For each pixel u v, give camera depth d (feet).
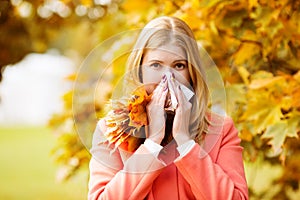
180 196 6.91
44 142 51.90
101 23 16.63
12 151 46.44
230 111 10.38
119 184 6.66
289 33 10.40
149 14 11.89
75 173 14.20
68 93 13.52
